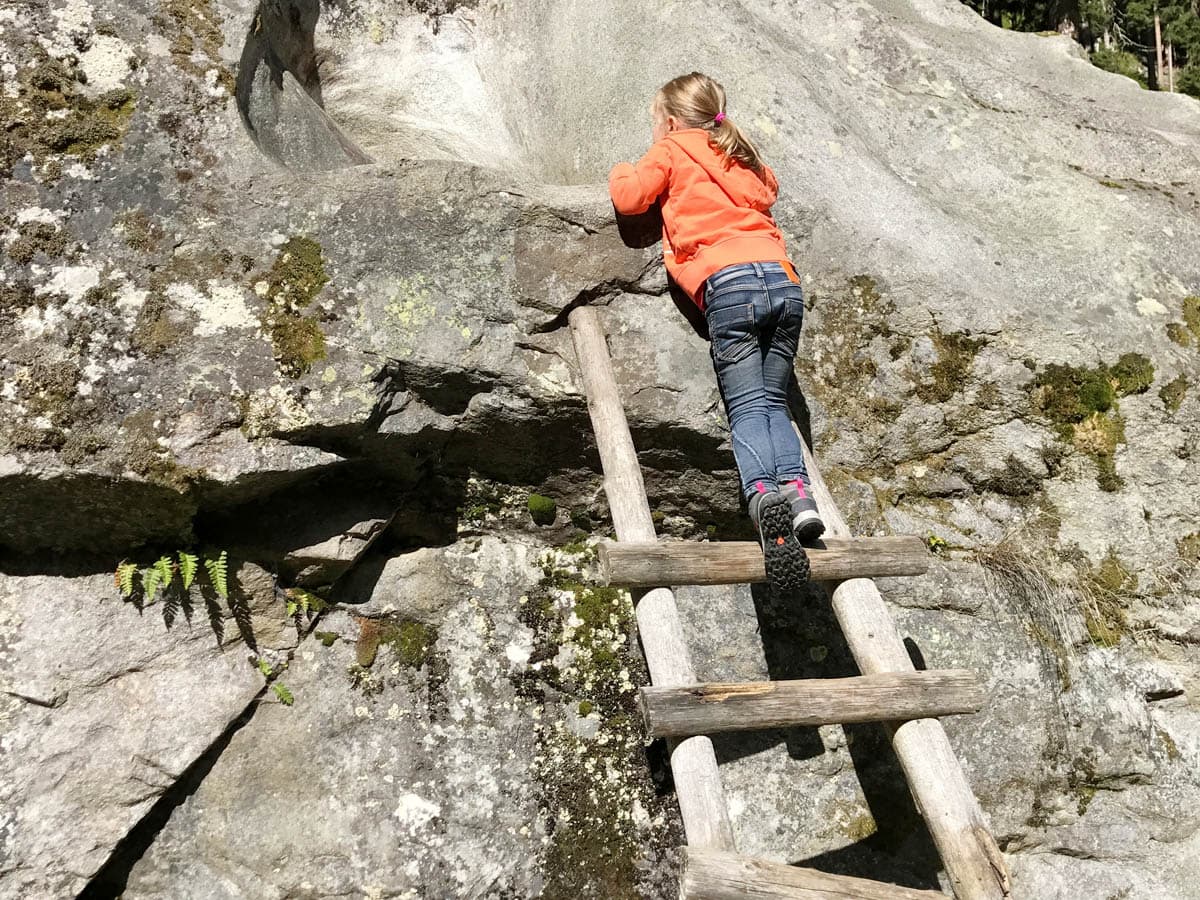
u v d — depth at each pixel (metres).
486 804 2.99
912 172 3.86
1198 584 3.44
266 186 2.91
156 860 2.78
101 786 2.71
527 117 4.27
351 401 2.82
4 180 2.69
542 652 3.25
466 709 3.10
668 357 3.17
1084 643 3.40
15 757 2.66
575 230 3.19
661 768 3.18
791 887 2.22
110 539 2.83
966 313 3.40
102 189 2.76
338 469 3.00
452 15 4.52
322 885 2.80
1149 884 3.25
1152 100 4.40
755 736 3.22
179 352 2.71
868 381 3.41
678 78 3.18
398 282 2.96
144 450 2.63
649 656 2.54
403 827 2.90
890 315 3.41
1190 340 3.53
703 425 3.15
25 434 2.54
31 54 2.79
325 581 3.10
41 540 2.80
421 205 3.04
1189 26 11.70
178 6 2.99
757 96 3.67
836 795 3.19
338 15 4.34
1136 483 3.45
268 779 2.89
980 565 3.41
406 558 3.25
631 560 2.57
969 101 4.07
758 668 3.31
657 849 3.08
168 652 2.87
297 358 2.80
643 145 3.70
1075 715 3.32
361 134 4.11
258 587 3.00
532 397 3.06
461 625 3.21
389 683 3.08
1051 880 3.21
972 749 3.22
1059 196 3.81
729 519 3.49
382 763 2.97
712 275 2.88
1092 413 3.43
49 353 2.61
